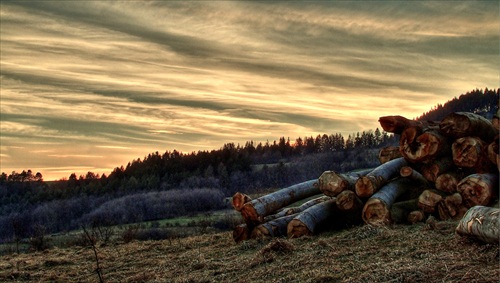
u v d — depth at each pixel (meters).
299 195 14.94
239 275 9.30
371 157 104.50
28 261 13.63
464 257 7.69
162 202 67.94
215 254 12.15
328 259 9.30
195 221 47.03
